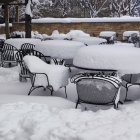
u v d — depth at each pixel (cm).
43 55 602
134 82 454
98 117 303
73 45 609
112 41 1284
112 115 310
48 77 444
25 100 409
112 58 418
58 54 606
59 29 1806
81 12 2639
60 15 2612
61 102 408
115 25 1720
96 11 2622
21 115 312
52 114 313
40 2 2544
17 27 1878
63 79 454
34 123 291
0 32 1911
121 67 416
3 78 607
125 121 292
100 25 1748
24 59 468
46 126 284
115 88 364
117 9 2572
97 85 364
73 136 265
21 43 833
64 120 295
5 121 299
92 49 451
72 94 498
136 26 1686
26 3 1134
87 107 405
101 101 369
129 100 442
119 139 254
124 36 1441
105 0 2608
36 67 449
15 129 289
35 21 1823
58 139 268
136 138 255
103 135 262
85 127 279
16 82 580
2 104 355
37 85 451
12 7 2348
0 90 517
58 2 2630
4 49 761
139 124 284
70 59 662
